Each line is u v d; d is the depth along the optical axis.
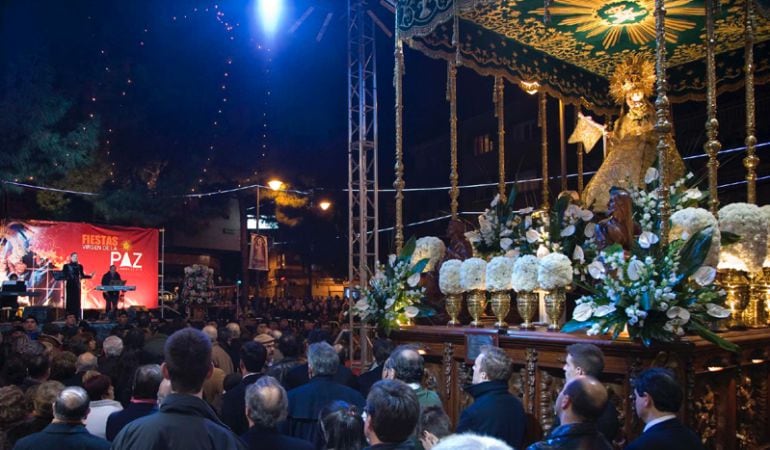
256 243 24.88
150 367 5.10
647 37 10.20
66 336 12.67
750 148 8.38
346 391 5.40
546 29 9.96
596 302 6.50
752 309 7.53
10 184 21.41
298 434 5.23
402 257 9.01
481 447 1.82
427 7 8.84
